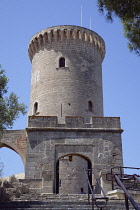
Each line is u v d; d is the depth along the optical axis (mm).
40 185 21828
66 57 35688
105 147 24047
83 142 24125
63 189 29625
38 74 36125
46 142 24000
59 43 36531
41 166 23156
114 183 22141
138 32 15273
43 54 36781
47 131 24391
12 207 13617
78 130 24453
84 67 35656
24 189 19594
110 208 13680
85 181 30234
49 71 35250
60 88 33906
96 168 23250
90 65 36281
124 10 14500
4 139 31000
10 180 20641
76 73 34844
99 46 38531
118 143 24250
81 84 34469
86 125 24859
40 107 33812
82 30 37188
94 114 33750
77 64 35438
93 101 34406
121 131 24656
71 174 30344
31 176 22859
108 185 21969
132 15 14586
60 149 23844
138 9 14125
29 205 13695
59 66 35375
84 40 37188
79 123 24875
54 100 33406
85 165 30906
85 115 33031
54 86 34156
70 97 33438
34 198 17062
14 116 19062
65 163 30766
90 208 13312
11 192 18062
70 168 30578
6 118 18609
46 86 34531
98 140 24250
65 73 34688
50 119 24953
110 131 24625
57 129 24391
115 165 23438
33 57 38562
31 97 36094
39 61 36875
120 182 9570
